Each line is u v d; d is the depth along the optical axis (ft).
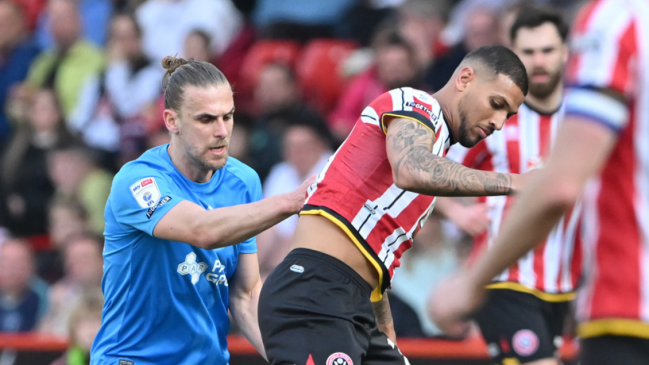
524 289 45.93
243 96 99.50
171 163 39.14
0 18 107.34
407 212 35.78
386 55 85.25
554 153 19.52
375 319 37.40
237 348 60.64
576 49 21.53
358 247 35.22
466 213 46.39
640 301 22.49
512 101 35.32
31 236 89.10
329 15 105.70
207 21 105.70
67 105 100.07
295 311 35.14
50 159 89.86
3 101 103.71
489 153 48.19
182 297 38.81
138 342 39.24
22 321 74.02
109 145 95.20
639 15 21.20
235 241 36.04
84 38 111.24
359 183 35.35
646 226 22.25
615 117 20.04
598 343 23.39
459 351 60.03
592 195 23.08
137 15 106.63
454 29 96.73
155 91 96.02
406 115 33.86
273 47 101.86
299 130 79.00
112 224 38.83
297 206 36.09
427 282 67.77
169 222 36.45
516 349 45.16
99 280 74.33
